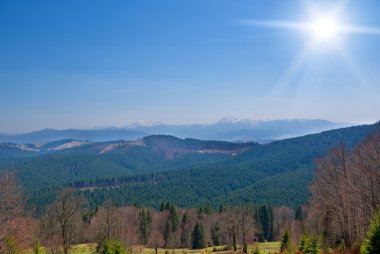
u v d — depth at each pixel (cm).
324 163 4834
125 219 10394
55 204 5647
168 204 13375
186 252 9512
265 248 9275
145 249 11044
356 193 4381
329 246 5853
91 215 11312
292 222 10900
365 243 3145
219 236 11612
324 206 5294
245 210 9575
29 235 4338
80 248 8788
